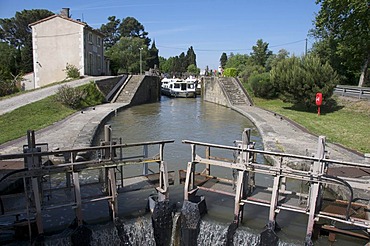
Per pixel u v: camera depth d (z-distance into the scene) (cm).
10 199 771
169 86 5478
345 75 3859
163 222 797
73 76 3422
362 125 1839
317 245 692
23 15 6531
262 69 4434
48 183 938
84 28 3597
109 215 789
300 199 771
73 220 751
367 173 951
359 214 711
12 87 3012
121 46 6462
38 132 1552
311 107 2650
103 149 798
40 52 3606
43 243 668
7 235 703
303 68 2441
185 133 1880
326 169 718
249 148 776
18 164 985
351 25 2934
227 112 2952
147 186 862
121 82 3750
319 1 3019
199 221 789
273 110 2731
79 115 2175
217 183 899
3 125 1681
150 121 2311
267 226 724
